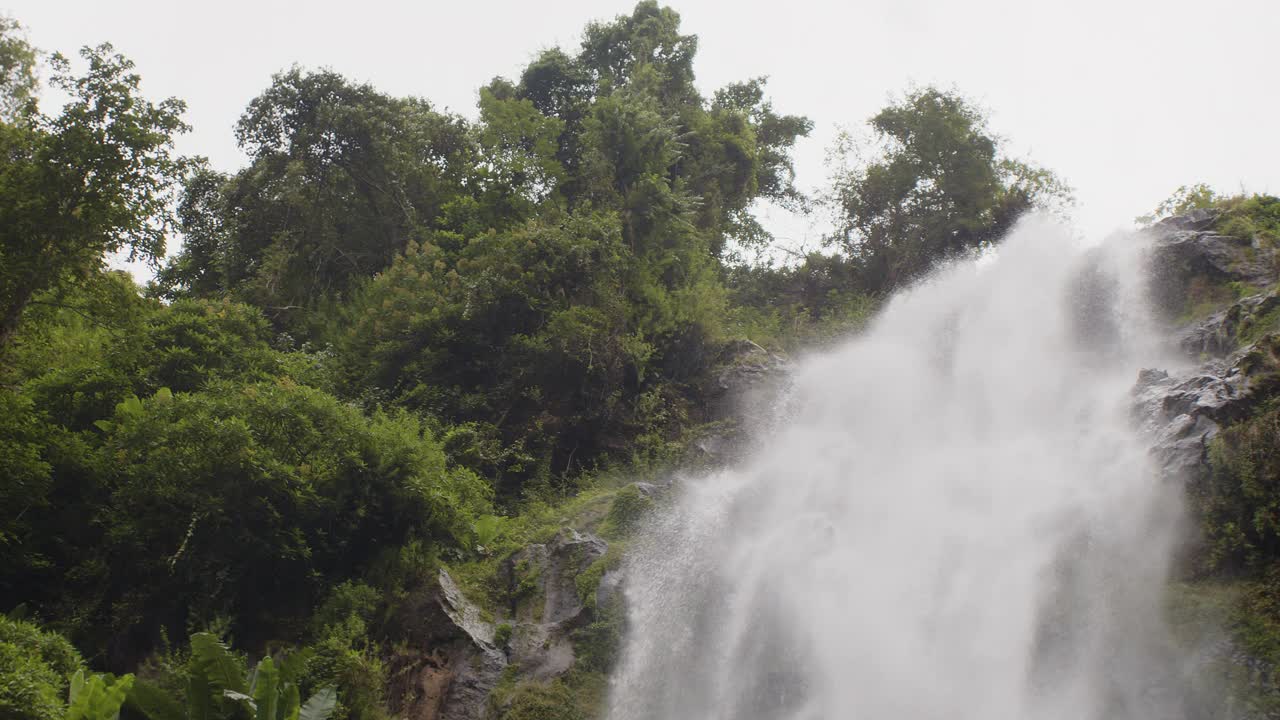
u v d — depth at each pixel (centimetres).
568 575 1602
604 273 2223
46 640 1271
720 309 2403
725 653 1553
